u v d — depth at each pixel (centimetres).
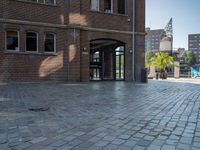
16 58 1560
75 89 1247
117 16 1953
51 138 424
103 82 1817
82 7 1783
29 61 1602
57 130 473
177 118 583
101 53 2041
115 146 386
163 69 2880
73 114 621
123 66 2041
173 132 464
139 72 2061
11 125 505
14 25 1550
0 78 1516
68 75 1727
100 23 1869
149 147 382
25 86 1373
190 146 387
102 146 386
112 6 1938
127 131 470
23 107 707
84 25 1789
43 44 1652
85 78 1809
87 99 893
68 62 1725
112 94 1055
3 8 1515
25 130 470
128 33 2006
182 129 485
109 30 1905
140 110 684
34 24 1609
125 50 2016
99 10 1883
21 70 1577
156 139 421
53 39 1702
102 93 1088
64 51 1722
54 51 1702
